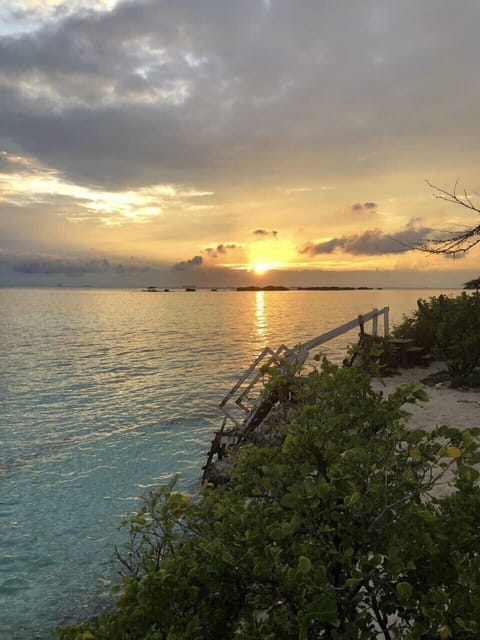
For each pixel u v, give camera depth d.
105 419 19.50
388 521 2.53
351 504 2.35
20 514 11.09
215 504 3.10
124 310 128.88
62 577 8.66
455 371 17.42
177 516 3.30
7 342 49.78
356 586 2.42
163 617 2.27
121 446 15.98
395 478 2.65
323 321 82.44
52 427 18.38
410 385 3.28
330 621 2.05
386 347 18.66
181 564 2.43
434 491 7.25
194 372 31.03
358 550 2.56
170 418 19.56
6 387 26.12
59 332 62.03
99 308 140.38
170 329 67.06
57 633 2.33
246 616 2.37
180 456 14.95
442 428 2.84
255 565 2.35
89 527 10.46
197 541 2.73
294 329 65.88
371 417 3.22
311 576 2.31
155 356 38.94
